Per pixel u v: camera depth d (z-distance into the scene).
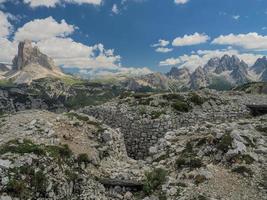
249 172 19.25
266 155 20.92
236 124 27.23
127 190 20.12
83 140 24.38
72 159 21.12
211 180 18.72
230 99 39.53
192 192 17.83
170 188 18.50
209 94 39.44
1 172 17.73
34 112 28.91
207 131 24.97
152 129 33.25
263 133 25.19
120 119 36.00
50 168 19.20
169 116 33.81
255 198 17.25
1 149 19.73
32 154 19.39
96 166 22.17
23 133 22.83
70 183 19.42
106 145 25.17
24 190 17.53
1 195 16.88
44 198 18.03
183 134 25.95
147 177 19.98
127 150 34.12
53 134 23.38
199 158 21.06
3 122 26.09
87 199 19.16
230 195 17.48
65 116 27.56
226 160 20.39
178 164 20.94
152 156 24.42
